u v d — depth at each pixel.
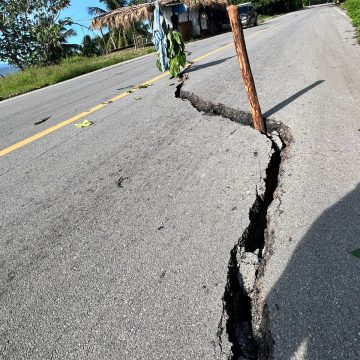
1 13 19.17
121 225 2.40
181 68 7.41
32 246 2.32
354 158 2.70
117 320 1.71
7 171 3.49
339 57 5.82
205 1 20.52
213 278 1.88
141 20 19.70
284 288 1.77
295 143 3.11
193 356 1.51
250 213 2.34
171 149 3.42
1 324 1.78
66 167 3.38
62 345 1.63
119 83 7.41
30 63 20.45
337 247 1.93
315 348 1.47
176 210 2.47
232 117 4.05
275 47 8.11
